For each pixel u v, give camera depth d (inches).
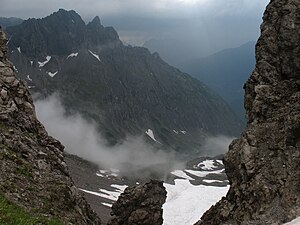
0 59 1835.6
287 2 1984.5
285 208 1523.1
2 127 1560.0
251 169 1726.1
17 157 1439.5
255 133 1819.6
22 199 1234.0
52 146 1744.6
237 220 1670.8
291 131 1700.3
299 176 1585.9
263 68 1984.5
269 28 2026.3
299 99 1804.9
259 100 1911.9
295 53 1886.1
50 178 1462.8
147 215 2370.8
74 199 1487.5
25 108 1782.7
